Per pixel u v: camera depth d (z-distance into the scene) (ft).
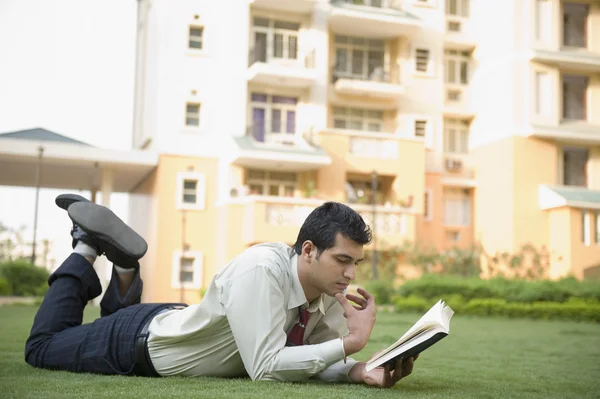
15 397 7.47
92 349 9.41
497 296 55.16
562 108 80.23
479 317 51.57
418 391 8.77
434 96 81.35
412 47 80.89
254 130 74.18
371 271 69.77
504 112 78.59
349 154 74.84
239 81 73.82
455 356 17.46
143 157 73.31
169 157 74.02
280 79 73.77
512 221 76.38
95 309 51.55
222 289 8.55
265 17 76.23
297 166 72.84
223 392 7.76
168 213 73.41
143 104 86.28
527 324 42.37
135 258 10.07
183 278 73.61
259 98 75.66
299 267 8.52
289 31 76.79
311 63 75.46
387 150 76.07
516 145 77.00
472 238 82.53
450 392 8.96
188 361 9.07
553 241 76.23
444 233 81.20
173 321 9.10
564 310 51.31
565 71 79.82
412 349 7.99
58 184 87.25
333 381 9.25
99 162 72.28
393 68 80.64
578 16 81.15
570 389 10.49
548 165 77.77
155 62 78.38
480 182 82.12
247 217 69.36
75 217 9.73
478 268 74.43
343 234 8.14
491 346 22.17
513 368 14.30
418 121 80.89
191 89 75.31
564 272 74.13
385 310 53.62
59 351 9.66
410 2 81.41
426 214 79.82
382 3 82.58
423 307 52.49
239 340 8.50
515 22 77.87
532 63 77.71
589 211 75.00
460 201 83.46
